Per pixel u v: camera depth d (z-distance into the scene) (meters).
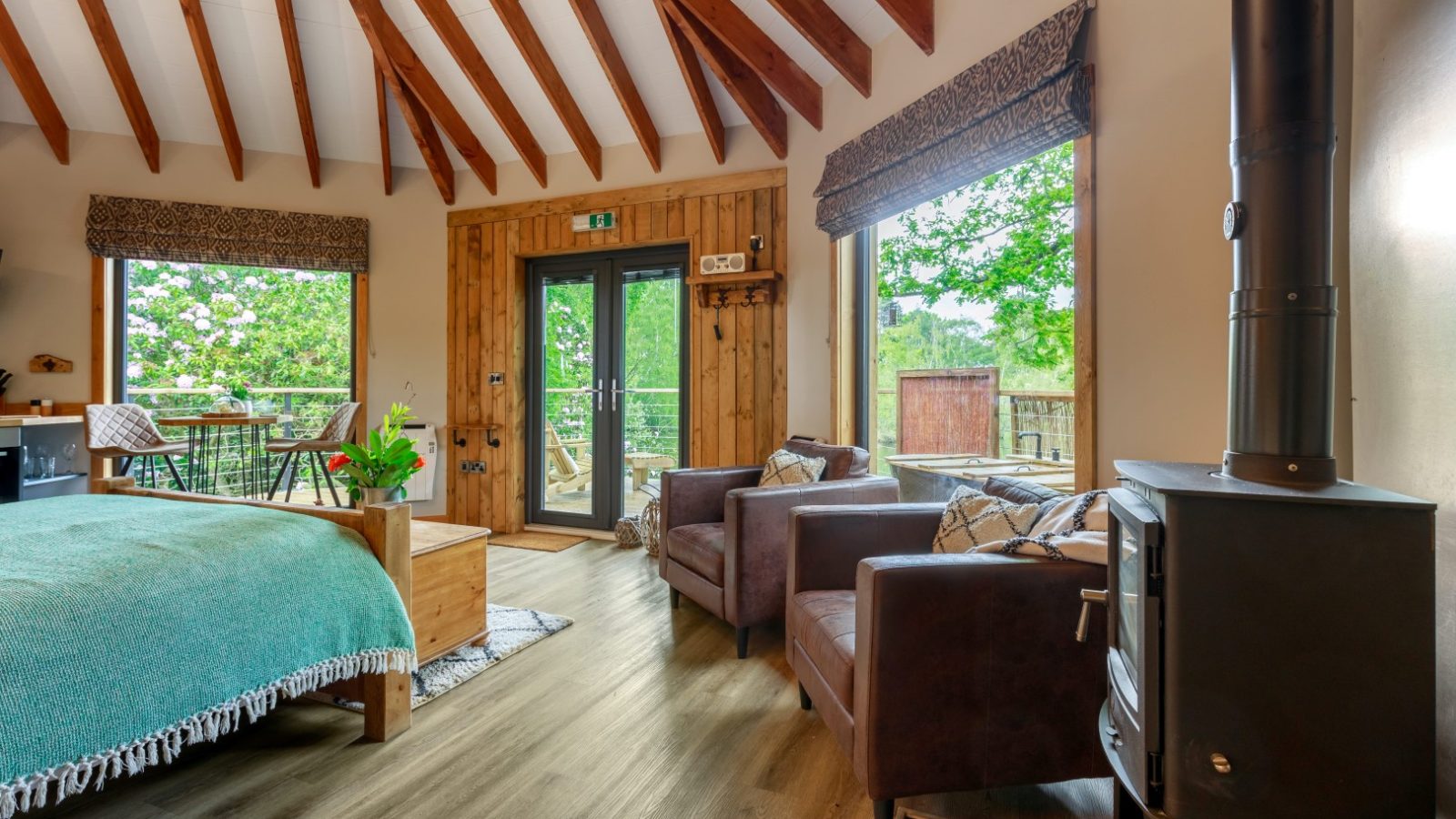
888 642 1.48
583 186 4.66
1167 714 1.02
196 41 3.87
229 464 5.34
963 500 2.13
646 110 4.27
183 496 2.33
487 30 3.99
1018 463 2.76
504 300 4.86
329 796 1.68
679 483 3.19
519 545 4.43
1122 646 1.28
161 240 4.50
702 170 4.35
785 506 2.64
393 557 2.01
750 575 2.57
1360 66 1.40
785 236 4.12
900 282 3.50
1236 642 1.00
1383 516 0.97
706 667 2.48
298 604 1.70
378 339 4.98
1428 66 1.16
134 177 4.54
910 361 3.42
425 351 4.98
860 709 1.53
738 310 4.27
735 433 4.27
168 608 1.44
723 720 2.08
